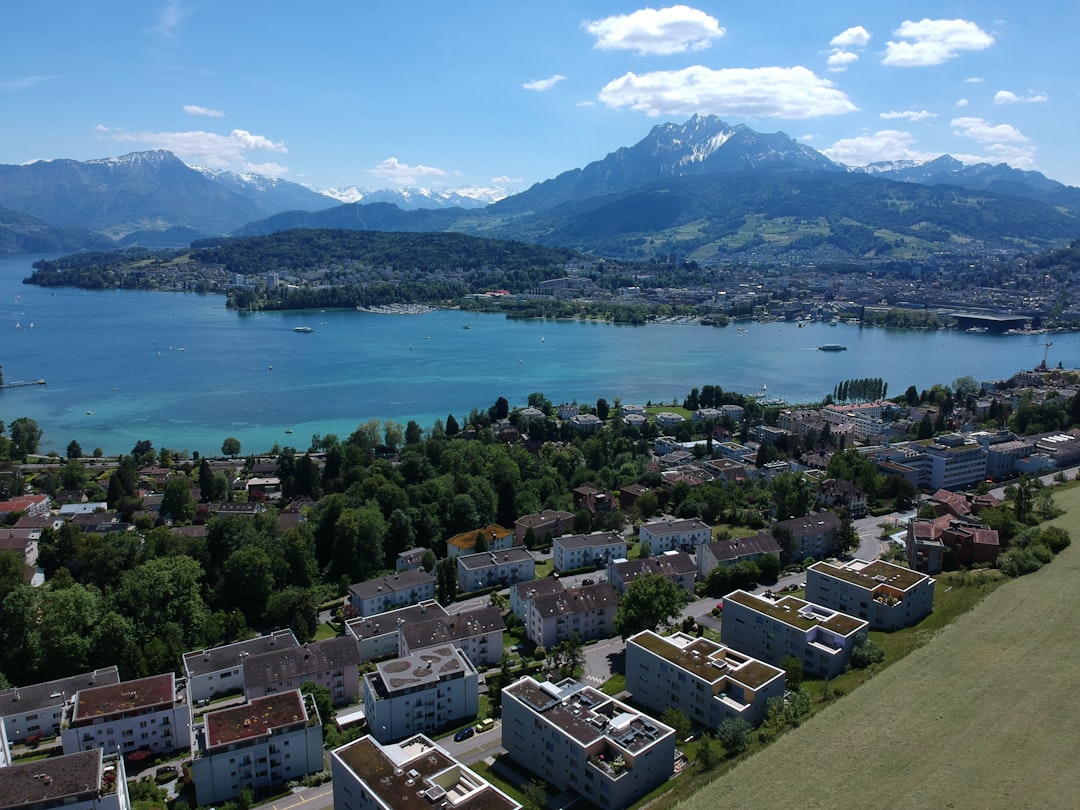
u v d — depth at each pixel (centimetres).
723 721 16675
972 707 16575
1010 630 19888
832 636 19450
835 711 16775
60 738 16738
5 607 19925
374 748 14425
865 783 14325
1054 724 15812
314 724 16062
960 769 14575
